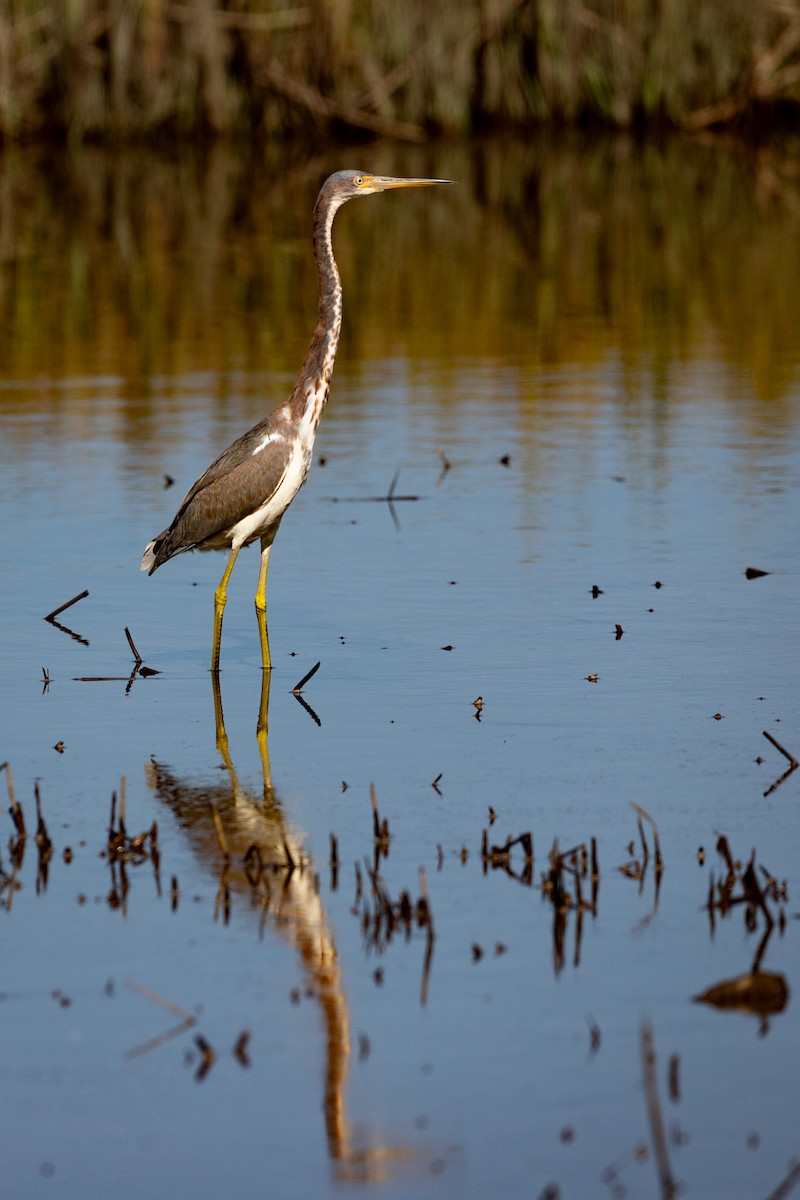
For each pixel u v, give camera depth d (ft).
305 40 167.94
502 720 39.01
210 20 165.48
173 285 105.09
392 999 26.91
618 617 46.44
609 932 28.89
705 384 77.41
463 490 60.95
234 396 75.77
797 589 48.42
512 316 94.99
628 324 92.02
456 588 49.62
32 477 62.80
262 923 29.50
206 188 149.18
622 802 34.17
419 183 46.75
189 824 33.76
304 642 45.39
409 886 30.68
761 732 37.83
